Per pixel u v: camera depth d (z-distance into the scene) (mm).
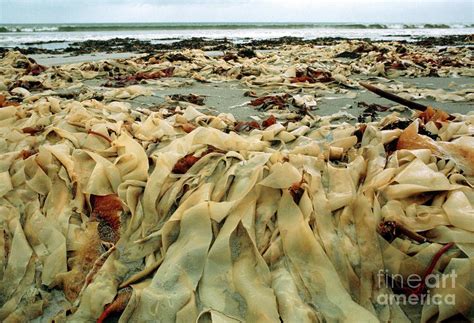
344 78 8625
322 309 2285
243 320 2242
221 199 2926
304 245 2568
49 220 2982
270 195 2857
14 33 43375
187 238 2686
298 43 26250
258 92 8031
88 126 3973
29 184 3174
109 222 2973
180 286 2438
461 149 3162
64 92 7812
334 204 2766
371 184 2869
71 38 34219
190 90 8375
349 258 2553
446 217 2578
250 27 64812
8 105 5043
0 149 3703
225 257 2549
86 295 2492
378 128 4074
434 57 13734
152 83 9250
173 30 56375
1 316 2500
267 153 3174
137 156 3342
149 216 2965
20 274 2697
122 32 48125
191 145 3490
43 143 3779
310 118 5332
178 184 3047
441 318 2295
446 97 6820
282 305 2258
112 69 11172
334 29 60781
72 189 3150
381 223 2627
